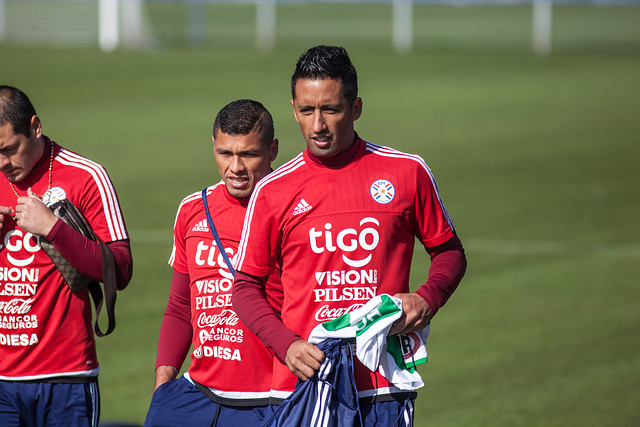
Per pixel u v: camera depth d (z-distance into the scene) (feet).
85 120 205.26
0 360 43.98
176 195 144.36
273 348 36.63
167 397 45.06
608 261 114.01
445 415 69.21
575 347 83.92
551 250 119.34
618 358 80.79
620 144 187.93
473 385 75.41
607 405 70.13
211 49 301.63
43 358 43.75
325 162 37.88
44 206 40.96
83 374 44.37
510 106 228.22
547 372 77.82
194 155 174.81
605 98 237.04
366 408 37.58
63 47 294.87
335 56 36.47
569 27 364.58
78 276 42.78
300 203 37.55
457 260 39.11
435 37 338.95
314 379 36.55
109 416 68.90
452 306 97.35
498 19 385.29
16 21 303.68
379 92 244.63
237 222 44.29
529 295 100.63
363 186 37.70
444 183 157.89
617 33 350.43
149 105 222.07
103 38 302.45
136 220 130.11
